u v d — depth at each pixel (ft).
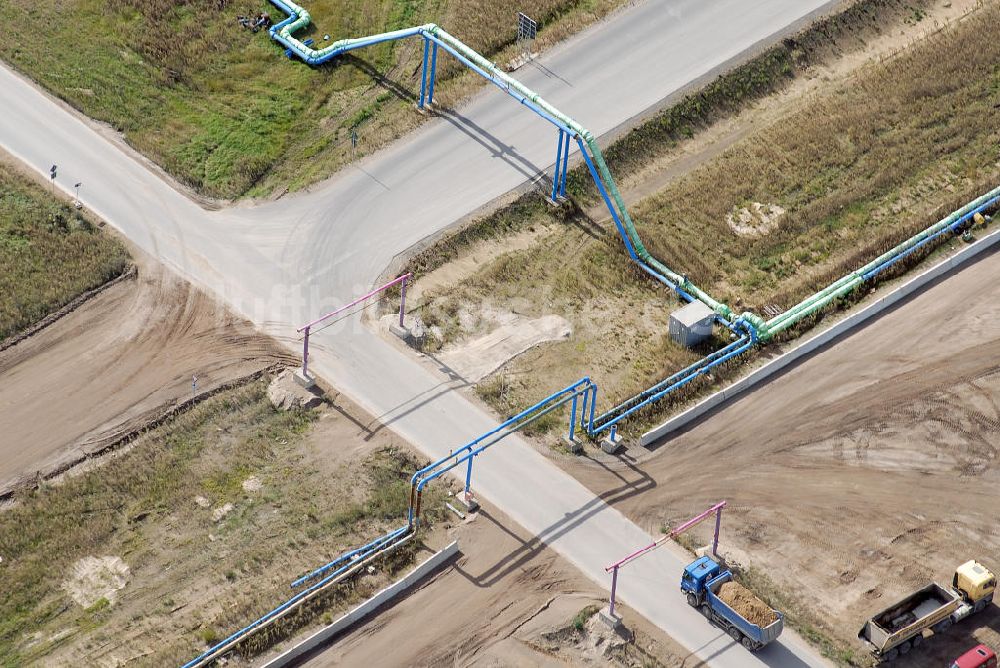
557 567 225.97
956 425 254.88
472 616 218.59
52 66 319.47
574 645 215.92
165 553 227.81
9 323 261.85
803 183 307.78
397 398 253.24
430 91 314.55
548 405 254.06
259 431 247.70
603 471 243.19
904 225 298.76
